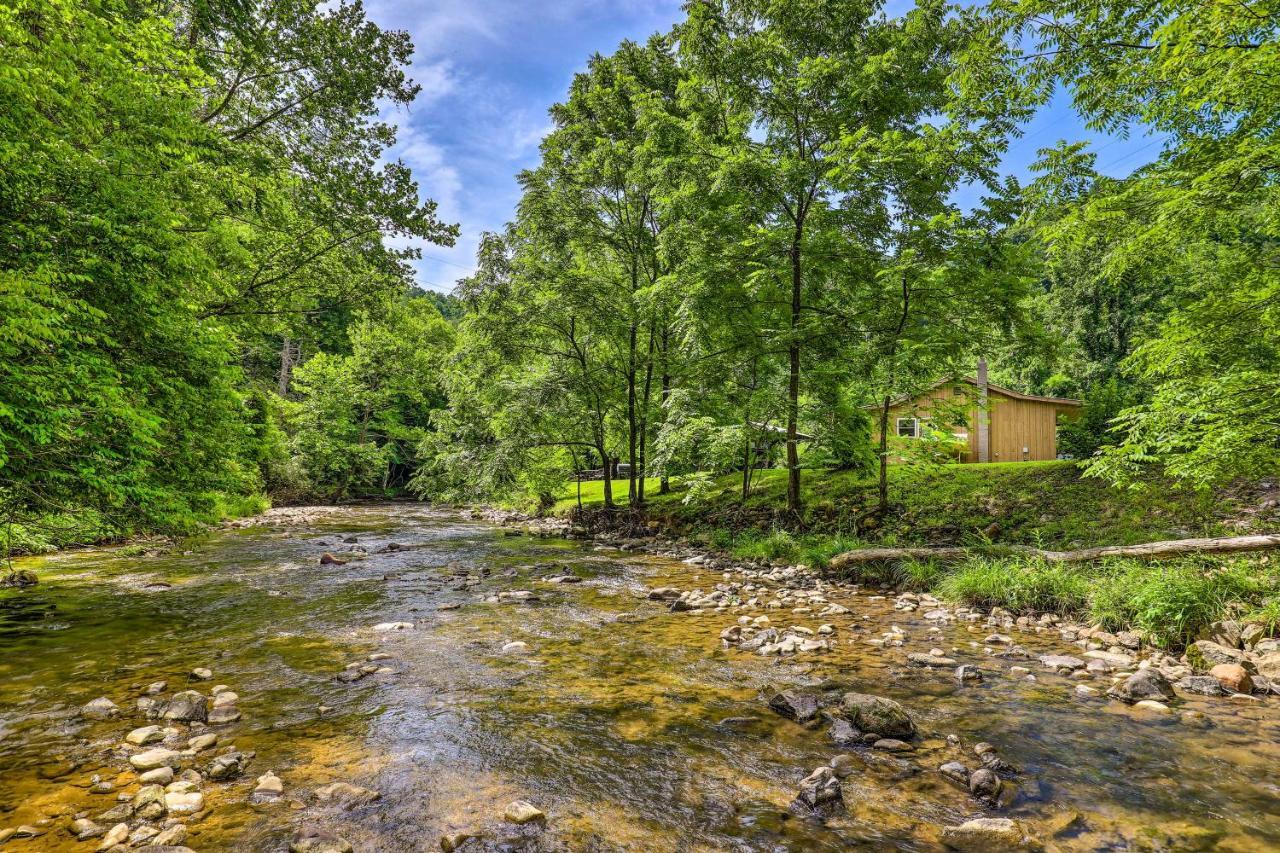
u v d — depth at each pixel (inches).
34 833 113.1
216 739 157.9
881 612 321.7
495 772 142.4
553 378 713.6
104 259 259.8
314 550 545.3
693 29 490.0
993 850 111.8
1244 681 198.2
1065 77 315.0
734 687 203.6
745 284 474.6
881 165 429.7
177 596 344.8
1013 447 863.7
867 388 522.9
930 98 468.8
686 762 148.6
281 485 1222.3
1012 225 441.7
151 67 373.4
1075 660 230.2
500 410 755.4
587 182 699.4
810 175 475.5
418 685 203.3
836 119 467.5
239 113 558.6
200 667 220.8
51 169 247.6
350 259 639.8
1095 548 348.8
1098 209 293.9
